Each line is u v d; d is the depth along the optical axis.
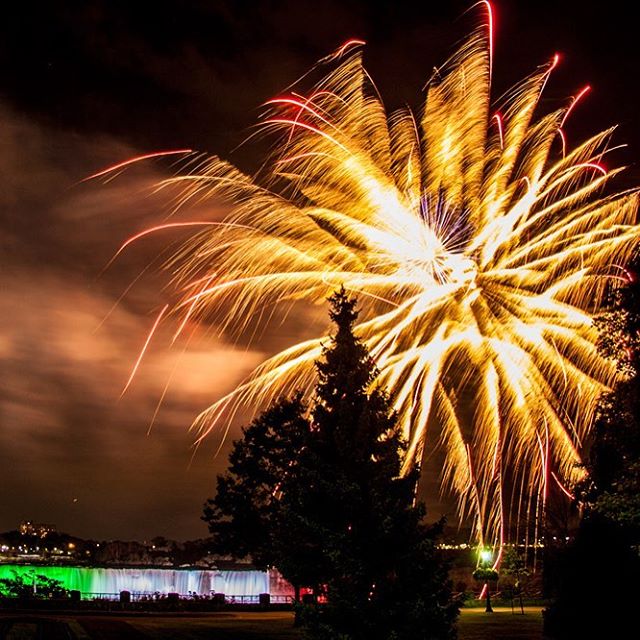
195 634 33.22
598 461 24.92
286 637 32.03
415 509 21.88
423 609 20.70
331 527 22.25
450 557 22.72
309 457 23.14
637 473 21.48
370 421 22.77
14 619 39.81
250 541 47.22
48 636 31.48
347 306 24.75
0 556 126.31
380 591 21.17
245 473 47.34
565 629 29.77
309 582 23.78
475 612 53.44
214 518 48.38
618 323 22.75
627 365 22.81
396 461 22.61
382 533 21.23
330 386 23.94
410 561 21.30
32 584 56.31
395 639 20.20
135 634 33.03
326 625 20.77
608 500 22.08
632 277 23.17
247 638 31.61
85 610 48.59
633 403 22.47
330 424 23.66
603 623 28.25
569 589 29.86
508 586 66.00
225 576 95.38
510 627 38.72
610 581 28.36
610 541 28.50
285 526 24.55
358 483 22.12
